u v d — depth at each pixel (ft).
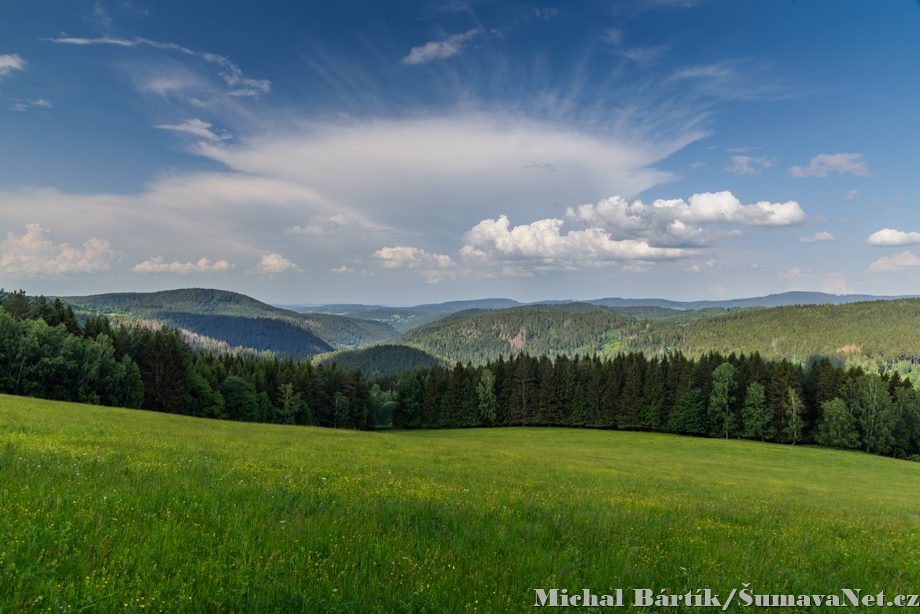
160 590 15.24
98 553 17.51
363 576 18.49
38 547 17.25
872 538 37.96
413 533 25.08
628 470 111.86
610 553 25.36
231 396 280.10
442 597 17.47
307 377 330.54
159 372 249.14
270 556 18.95
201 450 59.41
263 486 33.30
